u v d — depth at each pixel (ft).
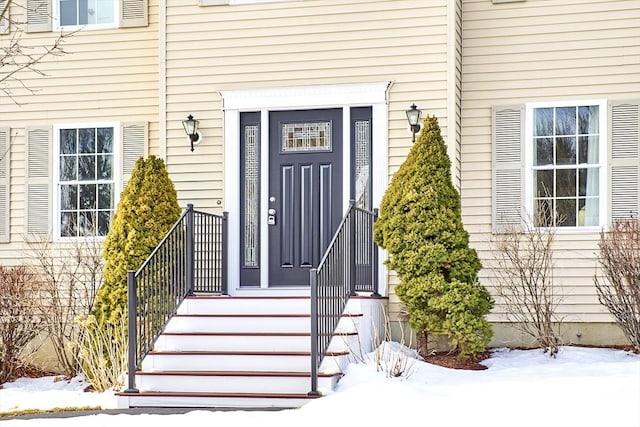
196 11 37.14
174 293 31.73
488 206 36.78
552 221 35.99
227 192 36.47
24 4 40.75
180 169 37.01
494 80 37.11
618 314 33.42
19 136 40.60
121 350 31.81
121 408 28.17
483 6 37.37
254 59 36.55
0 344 36.45
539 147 36.76
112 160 40.06
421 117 34.86
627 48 36.09
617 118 35.99
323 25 36.01
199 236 35.32
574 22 36.58
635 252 33.01
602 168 35.99
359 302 31.01
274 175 36.52
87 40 40.40
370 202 35.58
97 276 37.78
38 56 40.57
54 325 36.58
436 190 32.24
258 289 36.09
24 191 40.40
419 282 31.83
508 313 35.42
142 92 39.91
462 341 31.55
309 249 36.06
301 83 36.04
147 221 34.09
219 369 29.48
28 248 39.99
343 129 35.88
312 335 27.37
